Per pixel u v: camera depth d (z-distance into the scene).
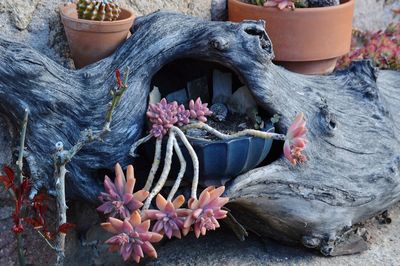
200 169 1.23
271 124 1.28
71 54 1.37
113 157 1.25
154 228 1.17
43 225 1.27
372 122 1.42
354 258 1.43
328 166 1.36
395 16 1.98
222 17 1.62
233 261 1.41
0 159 1.31
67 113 1.25
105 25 1.30
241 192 1.29
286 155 1.22
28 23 1.33
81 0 1.31
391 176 1.41
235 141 1.21
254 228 1.44
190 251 1.45
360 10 1.92
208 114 1.24
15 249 1.35
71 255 1.44
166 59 1.27
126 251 1.15
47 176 1.27
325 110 1.34
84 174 1.27
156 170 1.21
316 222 1.38
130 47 1.29
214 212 1.17
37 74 1.23
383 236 1.50
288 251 1.44
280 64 1.53
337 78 1.46
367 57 1.74
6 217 1.33
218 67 1.32
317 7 1.50
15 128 1.30
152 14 1.35
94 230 1.46
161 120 1.20
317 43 1.51
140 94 1.26
